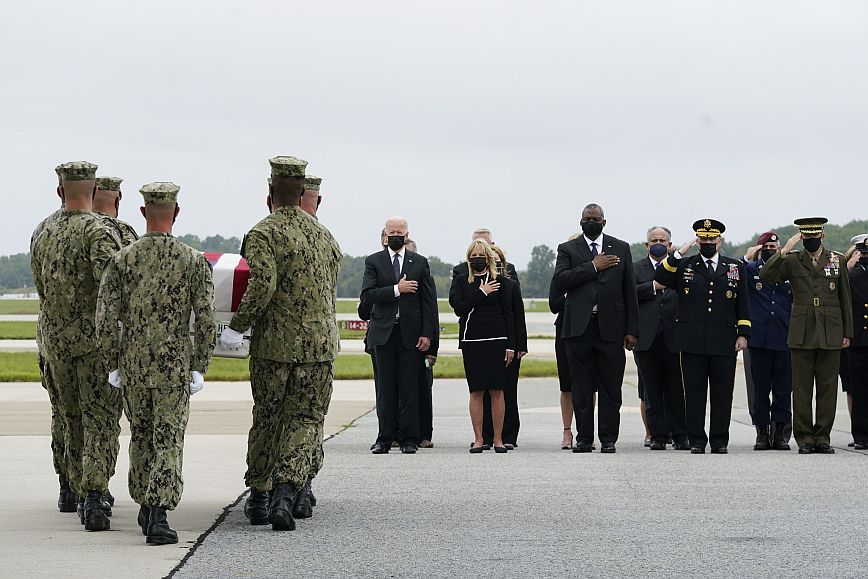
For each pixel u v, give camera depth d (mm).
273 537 9438
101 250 9852
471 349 16078
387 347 16078
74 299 10000
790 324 16297
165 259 9406
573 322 16156
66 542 9281
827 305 16188
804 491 12062
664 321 16688
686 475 13430
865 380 16938
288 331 9766
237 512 10711
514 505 11117
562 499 11500
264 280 9609
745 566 8328
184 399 9359
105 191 11031
